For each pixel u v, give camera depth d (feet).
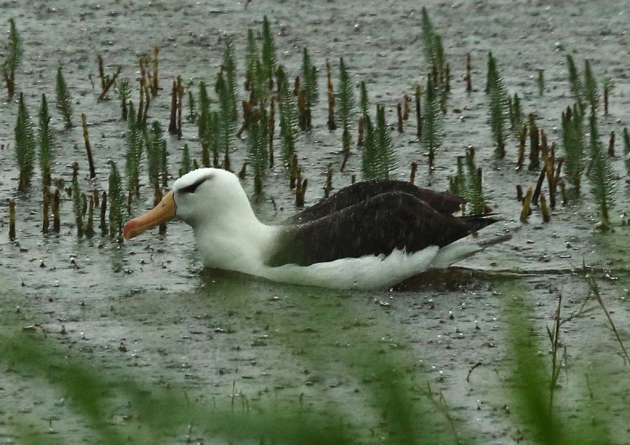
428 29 77.97
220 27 87.25
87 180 62.08
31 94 74.59
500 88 65.67
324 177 62.75
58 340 44.04
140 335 44.57
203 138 66.69
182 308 47.26
